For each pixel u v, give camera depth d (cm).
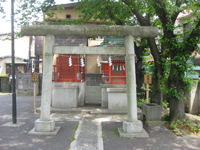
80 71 1059
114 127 654
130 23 1116
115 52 588
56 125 669
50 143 496
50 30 573
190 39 647
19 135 552
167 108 988
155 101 948
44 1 913
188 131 608
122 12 1004
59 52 584
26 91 1544
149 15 1067
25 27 573
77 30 576
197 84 923
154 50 904
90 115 841
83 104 1027
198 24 636
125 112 855
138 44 1251
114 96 916
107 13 1029
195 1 685
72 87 964
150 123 661
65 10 1359
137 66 1134
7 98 1356
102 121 737
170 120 700
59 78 1007
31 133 561
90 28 578
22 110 930
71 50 584
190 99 918
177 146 491
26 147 468
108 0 853
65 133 579
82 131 604
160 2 677
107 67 1000
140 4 845
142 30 582
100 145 488
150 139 537
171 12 716
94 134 575
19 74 1549
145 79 787
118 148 473
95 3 870
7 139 520
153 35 586
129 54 580
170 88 695
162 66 902
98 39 1455
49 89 586
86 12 876
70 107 958
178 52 677
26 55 2023
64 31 576
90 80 1445
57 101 957
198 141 528
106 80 977
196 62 1223
